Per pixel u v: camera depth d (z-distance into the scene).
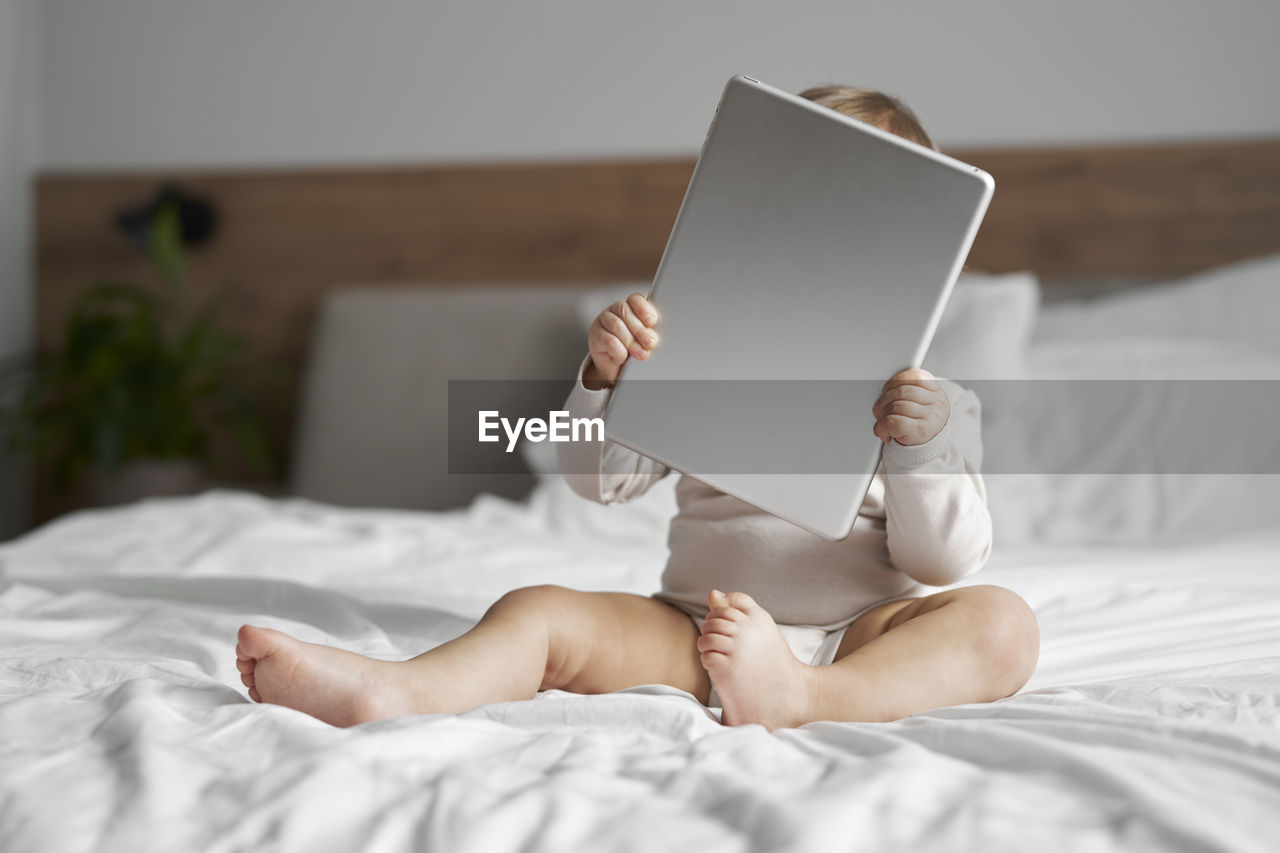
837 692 0.71
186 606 1.16
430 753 0.57
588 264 2.71
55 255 2.86
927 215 0.76
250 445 2.66
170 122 2.85
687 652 0.85
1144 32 2.44
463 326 2.68
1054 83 2.47
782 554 0.89
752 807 0.48
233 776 0.52
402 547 1.55
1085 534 1.74
